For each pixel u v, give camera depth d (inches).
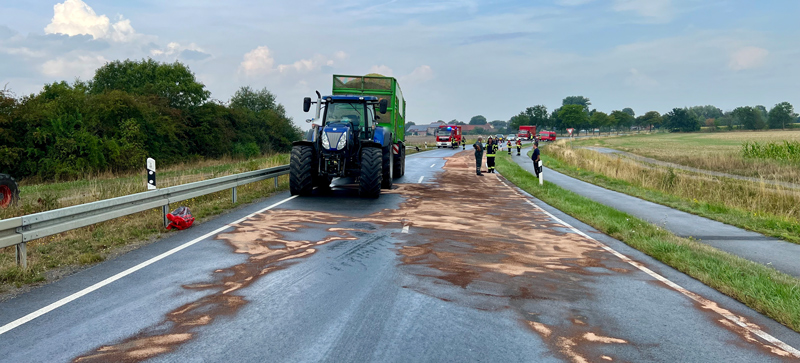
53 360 148.5
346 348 159.3
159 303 200.5
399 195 591.2
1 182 492.1
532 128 4060.0
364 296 212.7
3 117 959.6
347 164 580.1
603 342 171.3
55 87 1239.5
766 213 593.3
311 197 553.9
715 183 869.8
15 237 241.9
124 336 166.7
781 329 190.4
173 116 1545.3
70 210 283.4
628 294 229.8
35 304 198.4
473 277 247.3
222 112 1796.3
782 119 7362.2
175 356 151.6
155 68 2042.3
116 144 1113.4
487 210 491.5
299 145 573.9
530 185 740.0
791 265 317.4
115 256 280.8
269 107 2518.5
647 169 1151.6
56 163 983.0
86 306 196.4
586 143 3619.6
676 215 543.5
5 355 151.4
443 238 343.0
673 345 171.2
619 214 469.7
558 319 192.1
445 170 1050.7
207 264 263.4
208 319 183.0
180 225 360.2
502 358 154.9
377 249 303.7
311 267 259.1
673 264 286.2
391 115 777.6
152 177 436.8
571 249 325.1
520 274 256.7
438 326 179.9
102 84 2023.9
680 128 7490.2
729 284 239.9
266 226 374.0
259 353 154.4
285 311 192.5
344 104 599.5
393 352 157.0
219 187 467.8
